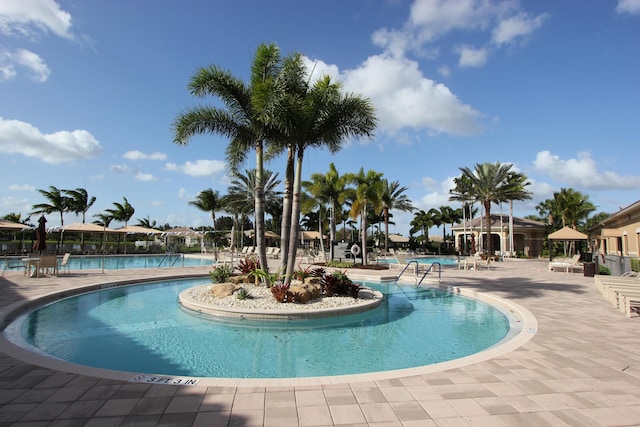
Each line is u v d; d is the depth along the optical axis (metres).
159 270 18.61
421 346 7.25
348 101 10.82
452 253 46.50
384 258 35.34
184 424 3.43
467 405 3.89
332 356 6.62
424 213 59.47
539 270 22.30
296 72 10.60
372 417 3.61
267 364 6.18
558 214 50.62
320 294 10.84
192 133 11.01
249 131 11.35
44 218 19.19
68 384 4.30
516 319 9.16
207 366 6.05
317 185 25.03
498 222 49.78
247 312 8.80
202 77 10.48
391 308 10.84
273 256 33.16
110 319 8.95
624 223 25.55
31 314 9.30
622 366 5.12
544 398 4.08
